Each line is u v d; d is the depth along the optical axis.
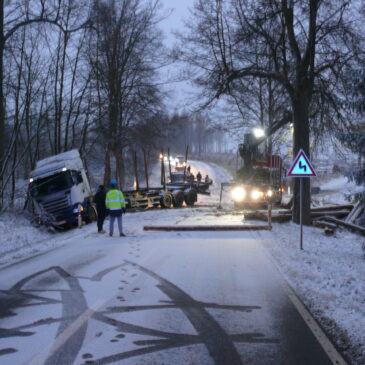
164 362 4.12
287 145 27.86
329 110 15.84
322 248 10.76
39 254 10.55
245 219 16.75
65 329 5.02
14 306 6.01
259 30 15.09
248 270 8.16
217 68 16.05
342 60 14.16
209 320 5.34
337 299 6.17
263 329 5.02
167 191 25.88
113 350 4.40
